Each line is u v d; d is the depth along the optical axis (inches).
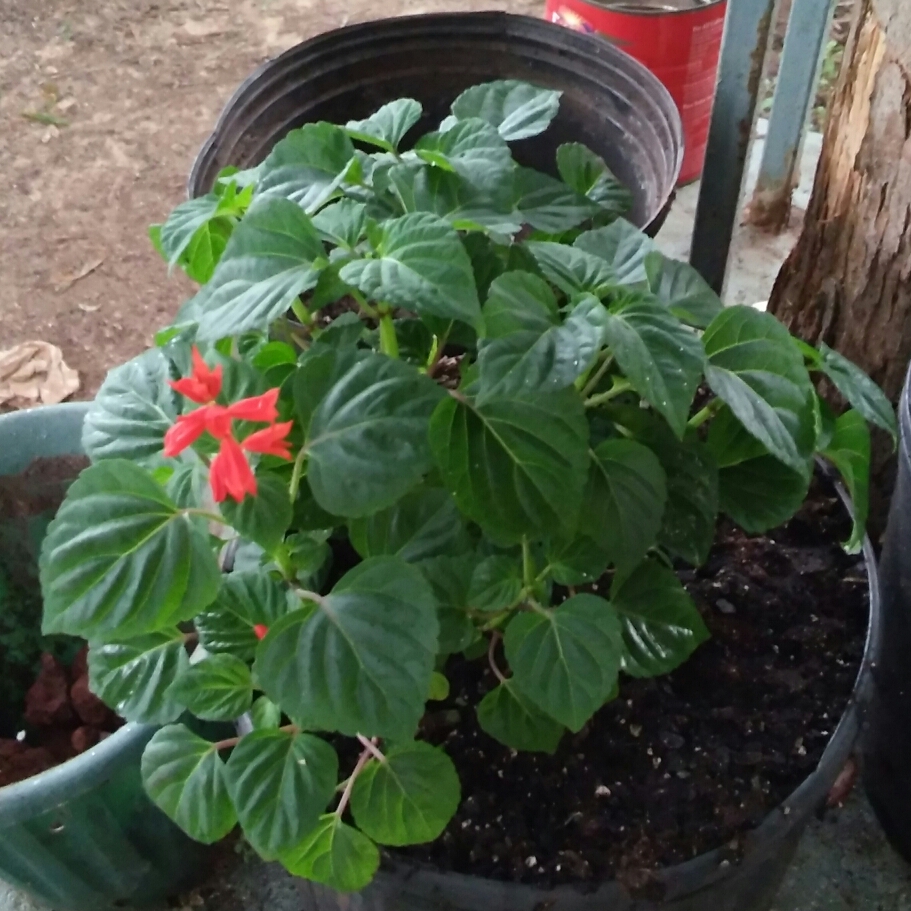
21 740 55.9
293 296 26.7
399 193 31.8
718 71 53.5
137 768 42.1
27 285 83.4
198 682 31.3
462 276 25.7
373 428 26.0
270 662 26.4
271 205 28.6
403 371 26.7
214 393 23.9
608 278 30.8
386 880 32.6
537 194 38.2
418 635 26.4
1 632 56.5
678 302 32.4
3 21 112.3
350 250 29.2
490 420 27.6
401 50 56.9
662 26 71.7
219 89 102.3
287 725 32.5
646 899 31.5
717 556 42.6
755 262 75.4
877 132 43.9
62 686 56.1
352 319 32.8
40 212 89.8
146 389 33.0
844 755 34.5
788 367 30.1
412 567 27.6
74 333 79.7
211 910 49.7
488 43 57.0
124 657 34.2
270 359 32.6
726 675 38.1
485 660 38.7
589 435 32.8
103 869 44.9
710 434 35.8
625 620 34.7
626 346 26.3
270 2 114.4
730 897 35.0
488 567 32.1
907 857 47.8
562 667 30.0
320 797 28.8
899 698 41.9
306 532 32.6
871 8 42.7
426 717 37.1
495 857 33.4
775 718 36.7
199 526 26.5
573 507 27.9
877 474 50.6
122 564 25.8
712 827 33.2
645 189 53.2
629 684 37.9
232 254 28.5
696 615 35.0
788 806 33.1
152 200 90.4
